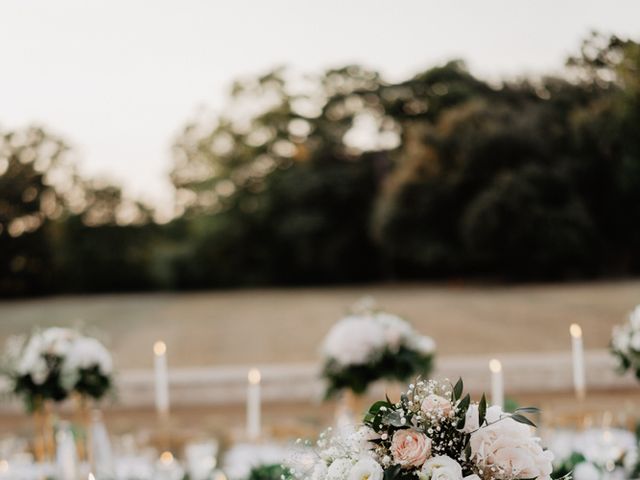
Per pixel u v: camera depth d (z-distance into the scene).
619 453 3.97
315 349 11.56
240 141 36.25
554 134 24.36
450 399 1.82
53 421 4.61
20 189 32.44
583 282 23.47
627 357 4.43
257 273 34.75
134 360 11.02
